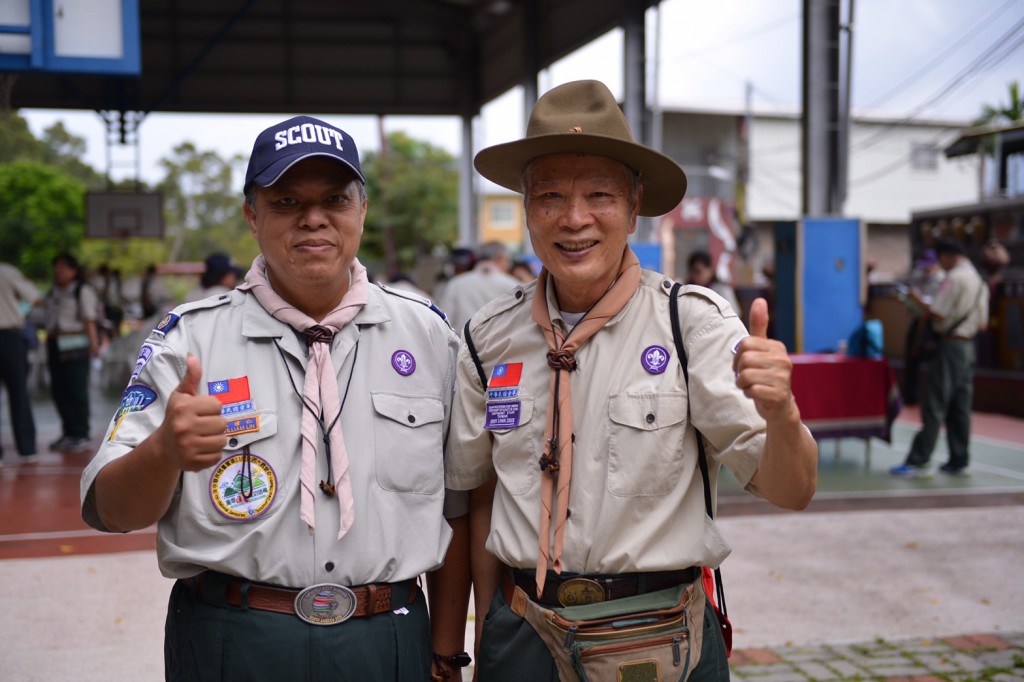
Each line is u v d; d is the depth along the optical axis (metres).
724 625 1.90
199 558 1.61
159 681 3.06
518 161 1.79
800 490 1.51
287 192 1.65
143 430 1.61
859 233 7.15
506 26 14.58
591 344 1.73
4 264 7.00
